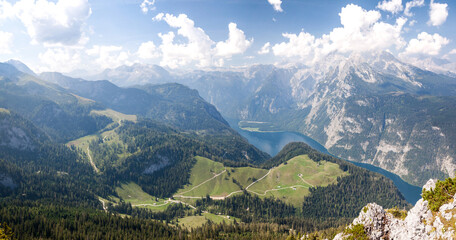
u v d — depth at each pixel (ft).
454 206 246.68
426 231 260.83
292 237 559.79
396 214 331.98
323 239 516.73
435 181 289.74
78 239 631.97
